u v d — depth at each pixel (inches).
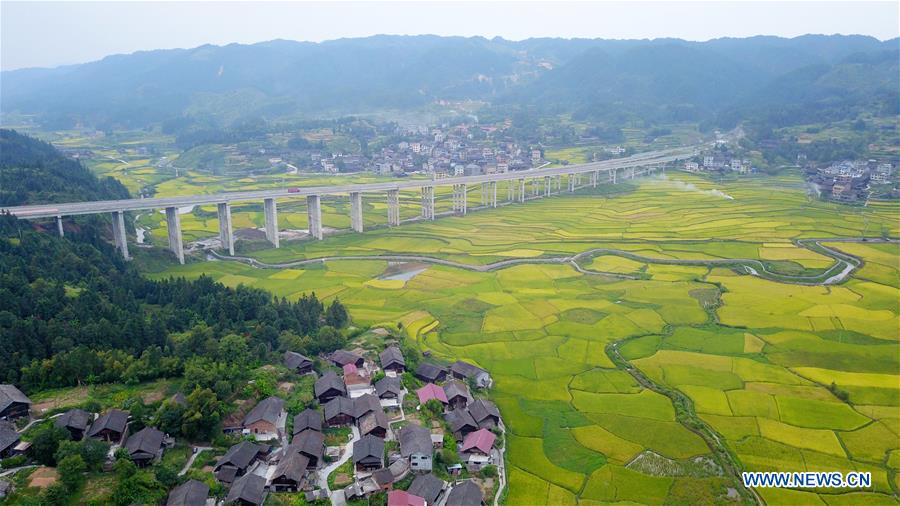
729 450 4365.2
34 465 3622.0
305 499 3644.2
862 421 4739.2
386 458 4052.7
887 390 5216.5
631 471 4148.6
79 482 3491.6
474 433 4360.2
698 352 6048.2
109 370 4662.9
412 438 4089.6
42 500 3289.9
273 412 4384.8
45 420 4042.8
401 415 4601.4
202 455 4018.2
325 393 4773.6
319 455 3991.1
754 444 4436.5
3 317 4913.9
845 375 5502.0
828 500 3836.1
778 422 4734.3
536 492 3929.6
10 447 3686.0
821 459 4254.4
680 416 4810.5
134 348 5118.1
